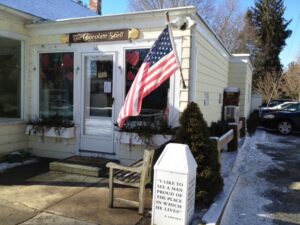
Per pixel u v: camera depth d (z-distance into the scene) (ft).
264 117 46.78
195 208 14.02
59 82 23.36
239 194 17.94
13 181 17.71
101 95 21.94
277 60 114.42
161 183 12.01
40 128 22.89
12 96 23.80
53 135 22.62
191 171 11.99
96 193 15.90
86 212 13.51
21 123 23.52
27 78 24.03
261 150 31.68
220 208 13.96
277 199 17.42
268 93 97.45
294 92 94.58
